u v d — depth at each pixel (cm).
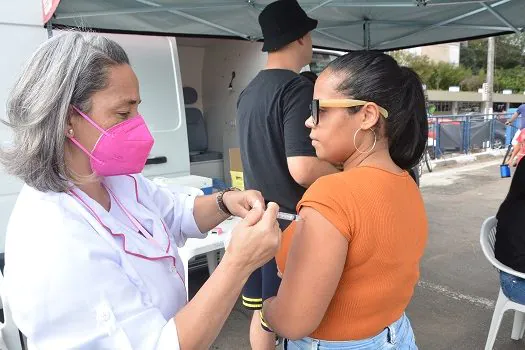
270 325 111
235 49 441
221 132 469
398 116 108
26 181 91
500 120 1396
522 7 356
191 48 473
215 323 89
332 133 109
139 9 303
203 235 139
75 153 96
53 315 84
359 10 384
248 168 211
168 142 345
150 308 94
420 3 322
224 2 325
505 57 4122
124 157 97
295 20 207
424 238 119
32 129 89
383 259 101
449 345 282
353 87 105
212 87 475
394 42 504
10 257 88
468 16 394
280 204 202
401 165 119
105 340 87
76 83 89
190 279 363
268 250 91
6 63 260
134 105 100
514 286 233
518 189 240
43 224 88
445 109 3169
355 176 104
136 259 100
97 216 96
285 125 187
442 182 909
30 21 268
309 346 112
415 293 361
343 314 105
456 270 412
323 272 96
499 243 241
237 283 90
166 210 136
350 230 97
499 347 279
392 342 112
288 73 201
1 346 179
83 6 285
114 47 97
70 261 86
